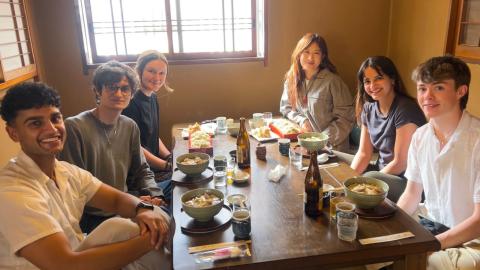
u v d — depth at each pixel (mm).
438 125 1665
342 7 3457
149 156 2521
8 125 1227
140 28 3330
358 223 1349
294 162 2004
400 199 1873
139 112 2551
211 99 3521
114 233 1250
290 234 1297
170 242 1413
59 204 1302
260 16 3447
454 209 1642
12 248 1079
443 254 1481
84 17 3236
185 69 3414
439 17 2891
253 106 3600
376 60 2113
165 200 2160
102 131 1896
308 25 3457
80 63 3225
